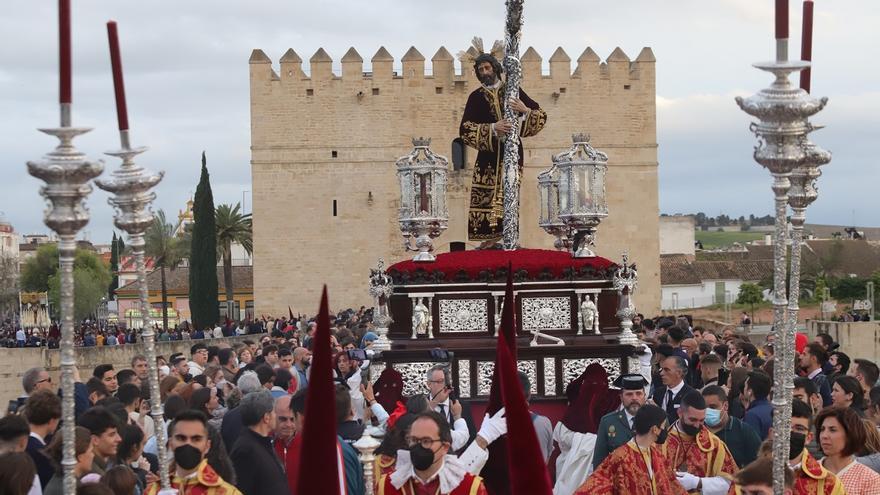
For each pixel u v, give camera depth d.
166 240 87.69
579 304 14.62
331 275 74.75
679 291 101.69
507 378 6.38
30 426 11.99
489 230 17.05
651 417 10.30
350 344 21.69
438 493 8.86
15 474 9.17
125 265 121.44
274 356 20.34
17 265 128.25
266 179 74.69
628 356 14.52
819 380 16.92
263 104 74.62
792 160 7.12
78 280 106.81
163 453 8.46
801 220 7.64
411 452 8.74
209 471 9.19
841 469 10.11
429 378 12.69
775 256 7.39
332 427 5.80
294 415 11.18
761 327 67.94
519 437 6.32
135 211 8.32
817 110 7.07
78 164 6.87
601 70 74.19
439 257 15.23
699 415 11.25
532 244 73.12
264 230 74.81
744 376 15.69
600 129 74.25
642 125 74.44
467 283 14.61
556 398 14.25
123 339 61.25
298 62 74.44
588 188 15.36
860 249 89.94
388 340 14.63
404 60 74.19
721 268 103.25
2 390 48.78
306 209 74.81
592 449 13.16
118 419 11.88
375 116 74.44
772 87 7.16
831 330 51.84
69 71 6.97
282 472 10.88
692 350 21.09
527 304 14.55
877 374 15.99
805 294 84.12
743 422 12.56
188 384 15.54
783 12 7.07
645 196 74.56
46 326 103.19
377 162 74.50
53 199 6.91
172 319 99.06
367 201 74.56
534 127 16.48
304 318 62.53
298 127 74.69
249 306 103.06
